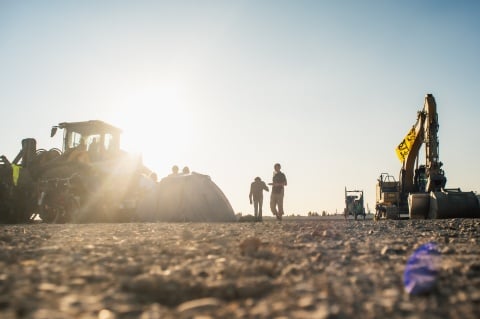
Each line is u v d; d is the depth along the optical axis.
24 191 16.47
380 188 22.11
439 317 2.44
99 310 2.48
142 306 2.66
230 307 2.65
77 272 3.63
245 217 15.19
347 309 2.56
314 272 3.74
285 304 2.67
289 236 6.94
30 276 3.42
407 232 8.09
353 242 6.07
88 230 8.93
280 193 14.67
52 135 17.42
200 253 4.84
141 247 5.39
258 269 3.69
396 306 2.63
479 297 2.81
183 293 2.99
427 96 19.64
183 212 15.07
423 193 18.25
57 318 2.25
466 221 12.39
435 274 3.56
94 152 17.36
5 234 7.23
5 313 2.35
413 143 20.98
